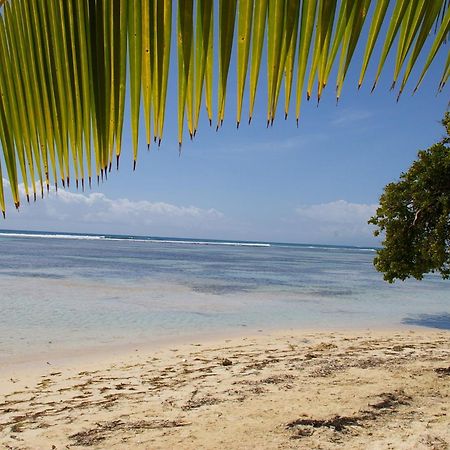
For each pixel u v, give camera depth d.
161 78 0.98
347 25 0.94
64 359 10.35
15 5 1.13
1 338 12.23
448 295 27.28
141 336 13.16
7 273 30.02
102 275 31.47
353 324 16.23
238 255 80.06
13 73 1.18
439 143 11.57
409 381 7.56
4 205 1.25
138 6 0.99
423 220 11.55
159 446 5.20
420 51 0.99
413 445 5.08
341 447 5.05
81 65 1.07
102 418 6.23
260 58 0.95
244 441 5.25
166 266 43.59
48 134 1.16
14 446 5.32
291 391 7.10
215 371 9.05
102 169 1.11
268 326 15.36
